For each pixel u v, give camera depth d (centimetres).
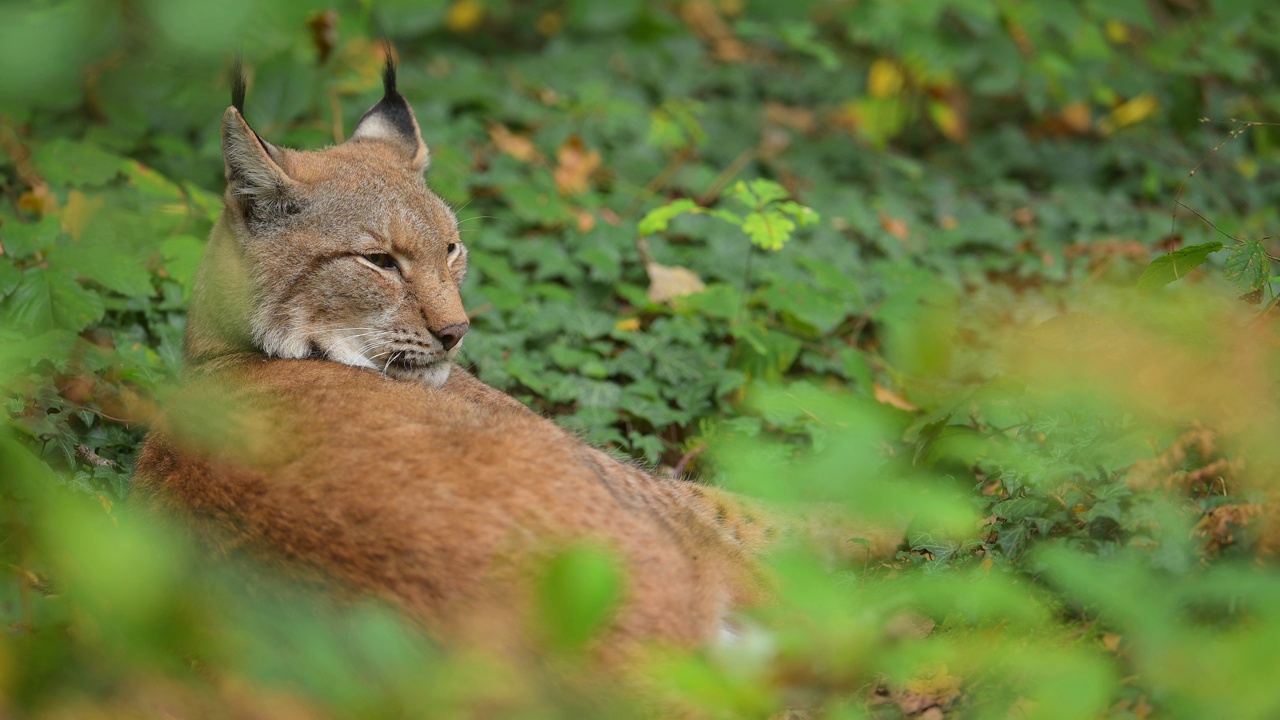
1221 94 1891
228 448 654
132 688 528
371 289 865
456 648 547
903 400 1148
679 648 582
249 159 849
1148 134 1831
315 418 674
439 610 565
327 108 1509
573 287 1330
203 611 518
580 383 1140
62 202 1232
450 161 1484
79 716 519
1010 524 780
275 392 740
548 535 586
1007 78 1794
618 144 1717
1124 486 768
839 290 1352
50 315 1019
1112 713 626
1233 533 713
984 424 942
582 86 1808
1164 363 756
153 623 396
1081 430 830
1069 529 778
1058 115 1906
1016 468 819
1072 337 828
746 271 1327
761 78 2014
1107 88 1819
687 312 1272
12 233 1086
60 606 627
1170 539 708
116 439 952
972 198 1694
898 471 893
